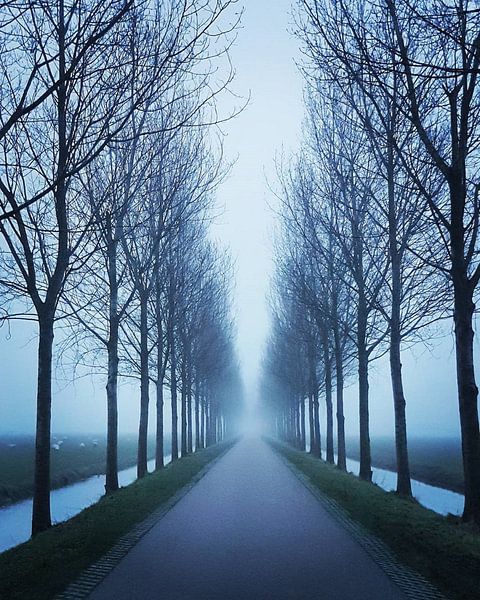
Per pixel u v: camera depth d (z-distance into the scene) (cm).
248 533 1059
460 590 696
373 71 989
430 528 1076
